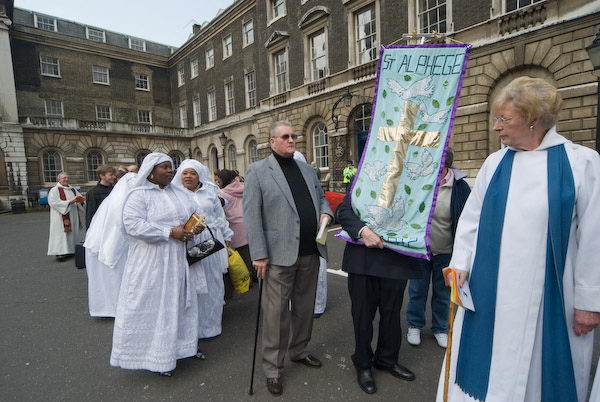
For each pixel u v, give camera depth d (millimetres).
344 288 4445
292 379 2514
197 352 2838
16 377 2645
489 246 1500
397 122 2277
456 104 2162
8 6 22672
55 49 25469
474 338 1536
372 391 2314
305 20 15461
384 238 2180
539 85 1405
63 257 6949
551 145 1422
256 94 20469
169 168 2652
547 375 1359
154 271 2488
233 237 4512
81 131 24609
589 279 1303
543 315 1369
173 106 30797
